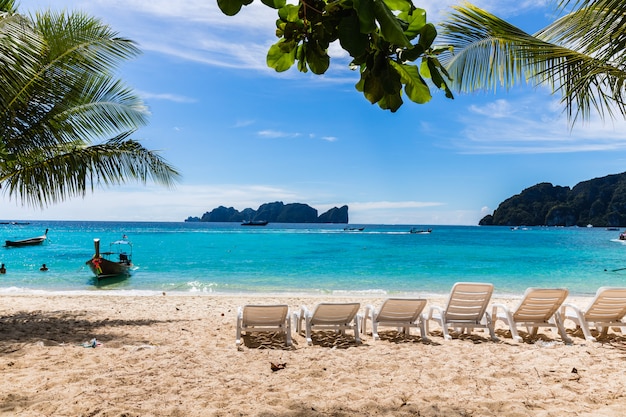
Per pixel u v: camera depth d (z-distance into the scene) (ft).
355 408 13.74
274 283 59.67
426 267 78.95
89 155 29.22
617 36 13.01
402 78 4.33
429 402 14.33
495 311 24.82
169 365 18.17
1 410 13.21
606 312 23.57
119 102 30.37
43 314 31.17
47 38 25.75
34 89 26.02
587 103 17.60
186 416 13.15
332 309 22.75
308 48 4.28
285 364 18.28
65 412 13.10
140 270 74.28
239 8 3.84
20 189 29.07
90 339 23.45
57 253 115.55
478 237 222.48
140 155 30.68
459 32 18.69
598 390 15.26
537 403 14.14
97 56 28.12
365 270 74.23
